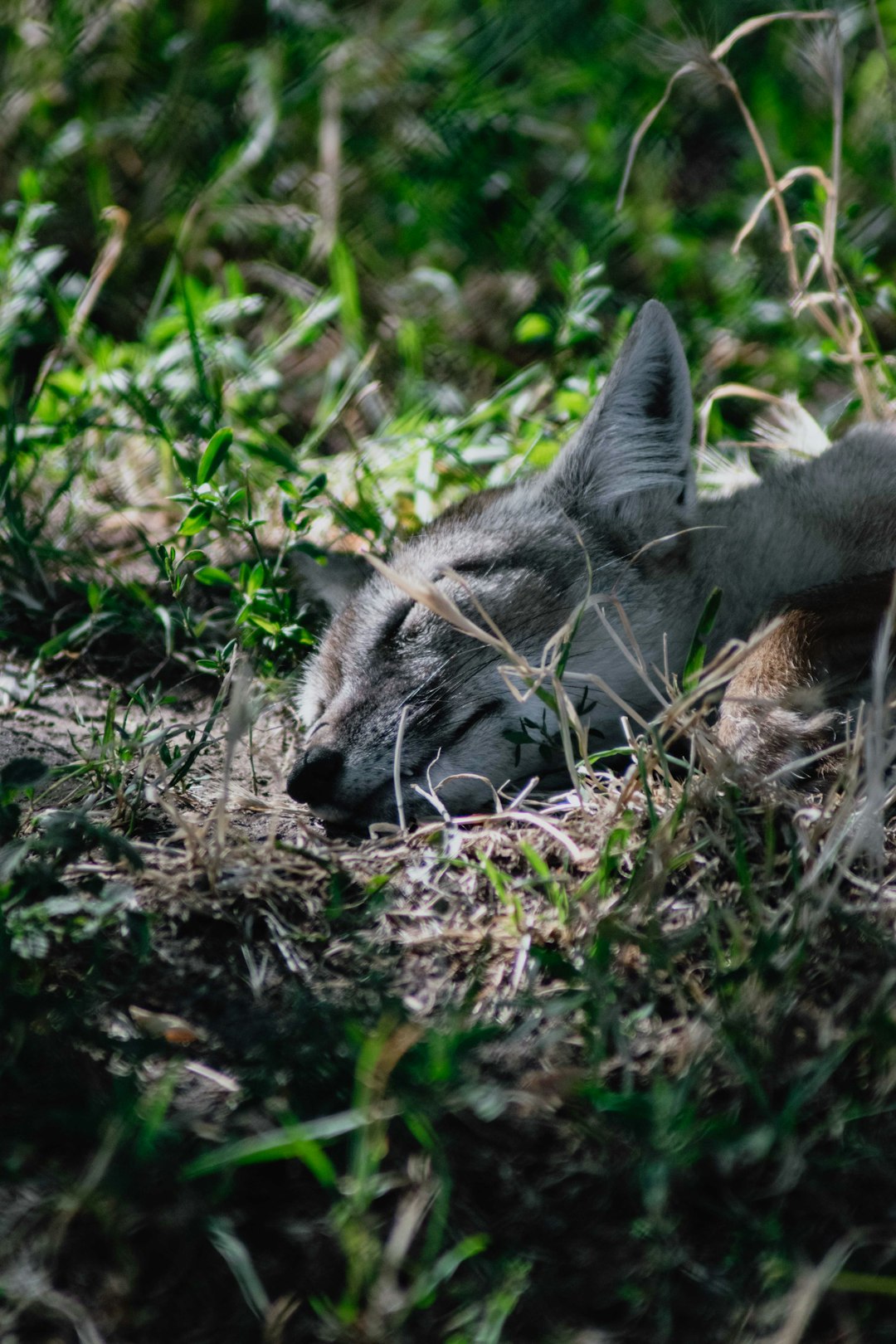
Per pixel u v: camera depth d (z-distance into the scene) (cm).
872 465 866
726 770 612
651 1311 425
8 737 792
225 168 1458
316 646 834
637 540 789
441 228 1422
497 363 1275
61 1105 486
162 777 684
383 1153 464
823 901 532
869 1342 418
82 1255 439
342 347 1274
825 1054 500
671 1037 518
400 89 1541
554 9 1639
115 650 927
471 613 747
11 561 993
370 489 1028
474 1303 426
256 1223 452
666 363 784
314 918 590
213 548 1021
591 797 645
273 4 1612
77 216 1419
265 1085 489
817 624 696
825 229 991
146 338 1205
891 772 654
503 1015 534
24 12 1566
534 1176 465
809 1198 455
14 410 1025
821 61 980
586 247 1302
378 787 711
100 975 548
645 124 962
